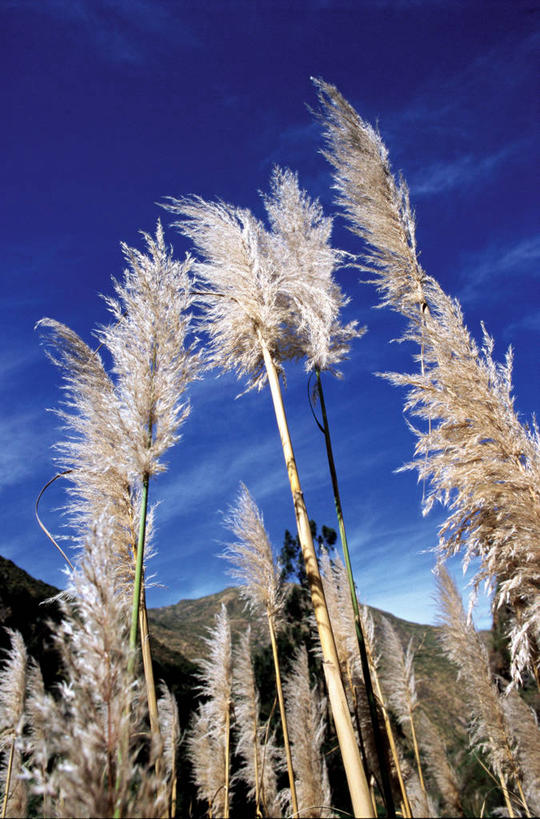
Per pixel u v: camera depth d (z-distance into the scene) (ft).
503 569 8.21
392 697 17.19
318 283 10.54
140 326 7.23
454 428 9.41
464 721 16.78
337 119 12.61
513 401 8.98
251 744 16.15
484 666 14.64
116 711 3.67
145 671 6.32
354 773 4.73
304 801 11.96
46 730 3.47
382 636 18.10
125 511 8.58
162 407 6.59
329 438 9.71
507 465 8.29
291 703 14.19
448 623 15.46
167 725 16.75
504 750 13.80
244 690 16.90
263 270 9.49
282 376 10.21
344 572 16.24
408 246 11.95
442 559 9.14
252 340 9.83
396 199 12.21
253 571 14.12
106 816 3.26
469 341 9.48
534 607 7.56
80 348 8.98
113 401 7.15
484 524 8.61
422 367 9.96
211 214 9.76
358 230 12.23
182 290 8.05
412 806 13.15
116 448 8.00
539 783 12.50
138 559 5.65
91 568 4.16
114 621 4.03
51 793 3.32
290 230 11.50
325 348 9.55
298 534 6.63
